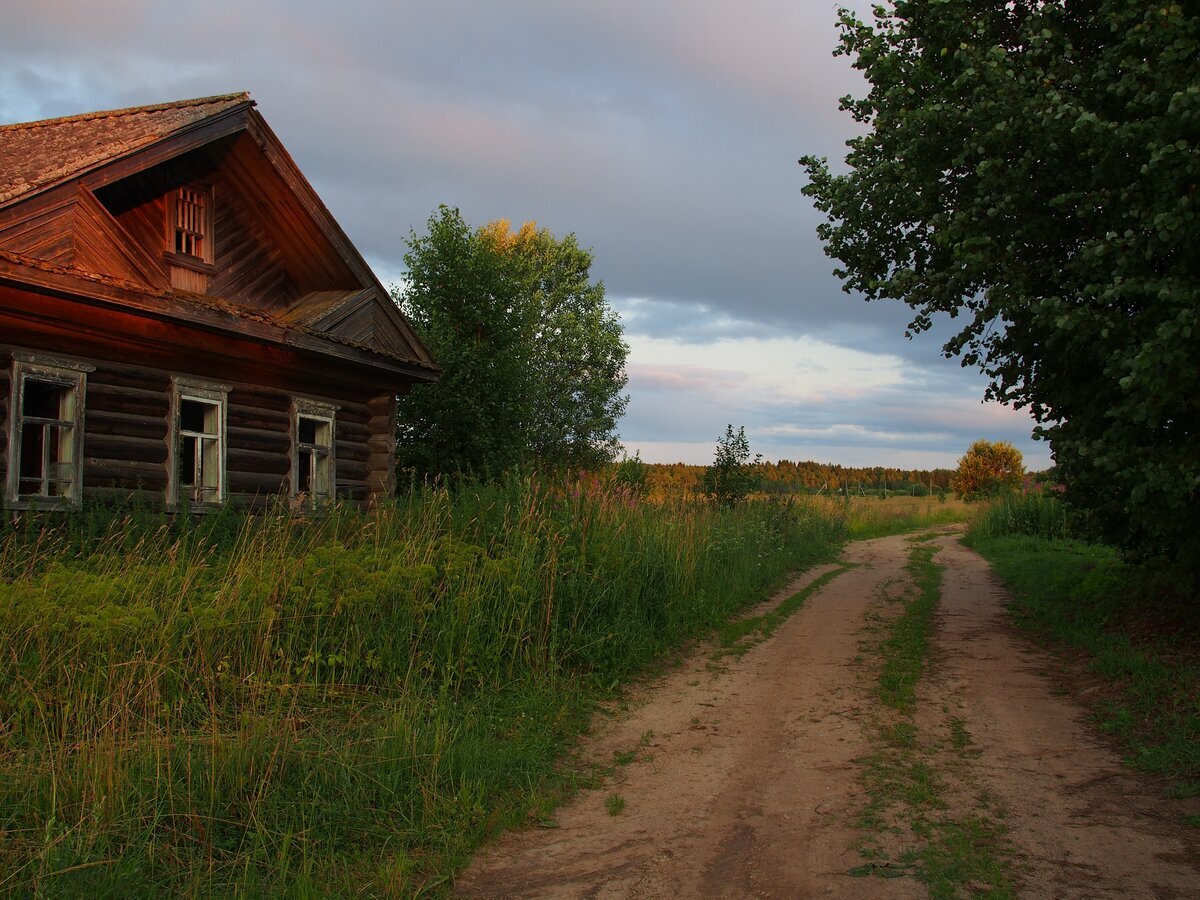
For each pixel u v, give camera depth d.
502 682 7.68
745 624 11.61
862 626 11.43
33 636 5.93
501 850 4.78
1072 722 6.76
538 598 8.80
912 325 9.79
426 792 5.16
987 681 8.17
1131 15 6.99
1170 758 5.67
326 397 13.83
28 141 11.51
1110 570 11.59
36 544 7.55
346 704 6.57
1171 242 6.86
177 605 6.48
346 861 4.42
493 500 10.62
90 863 3.91
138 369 10.52
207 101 12.20
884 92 9.45
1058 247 8.66
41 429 10.20
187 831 4.45
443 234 20.94
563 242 41.81
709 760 6.26
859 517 31.91
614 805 5.37
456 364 19.92
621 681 8.58
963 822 4.86
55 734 5.40
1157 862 4.29
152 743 4.96
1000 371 9.65
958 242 8.34
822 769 5.93
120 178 10.16
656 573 11.02
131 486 10.27
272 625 6.79
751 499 22.39
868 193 9.44
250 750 5.04
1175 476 6.99
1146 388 6.87
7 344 9.05
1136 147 7.19
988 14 8.68
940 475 75.06
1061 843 4.54
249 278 13.53
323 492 13.73
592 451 39.16
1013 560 18.81
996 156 8.12
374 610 7.50
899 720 7.00
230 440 11.83
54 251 9.37
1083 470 8.40
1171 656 7.84
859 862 4.41
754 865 4.46
